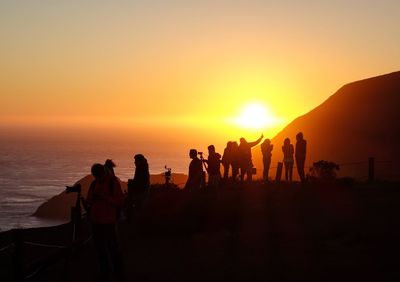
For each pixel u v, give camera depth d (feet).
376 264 38.75
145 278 40.27
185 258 45.70
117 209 38.96
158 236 56.08
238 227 56.39
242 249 47.03
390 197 70.85
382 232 47.70
